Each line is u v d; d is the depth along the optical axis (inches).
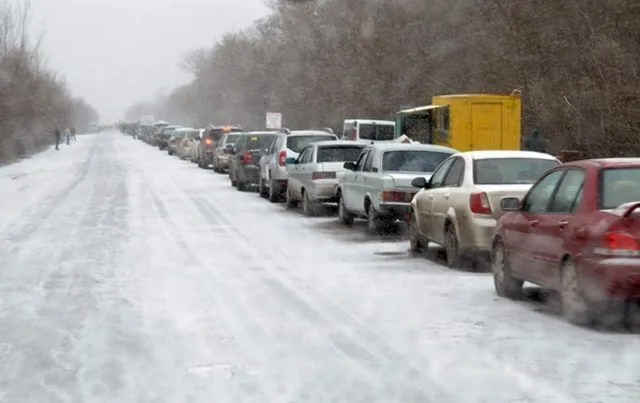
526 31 1707.7
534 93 1616.6
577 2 1549.0
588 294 478.0
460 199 691.4
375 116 2406.5
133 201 1382.9
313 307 559.8
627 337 473.1
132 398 373.4
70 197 1469.0
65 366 428.8
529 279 553.6
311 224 1063.0
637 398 361.1
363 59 2434.8
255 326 506.9
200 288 630.5
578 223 490.3
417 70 2352.4
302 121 2908.5
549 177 553.9
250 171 1560.0
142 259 773.9
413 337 477.1
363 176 951.0
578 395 366.0
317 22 2797.7
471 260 710.5
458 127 1476.4
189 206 1300.4
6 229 1017.5
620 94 1279.5
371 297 592.7
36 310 561.9
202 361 431.5
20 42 3272.6
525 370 407.2
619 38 1402.6
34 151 3540.8
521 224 561.0
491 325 505.7
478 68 2065.7
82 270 716.0
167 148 3779.5
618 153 1302.9
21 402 371.6
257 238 922.7
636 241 462.3
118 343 471.5
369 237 928.9
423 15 2388.0
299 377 400.8
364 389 380.5
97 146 4746.6
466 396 367.6
